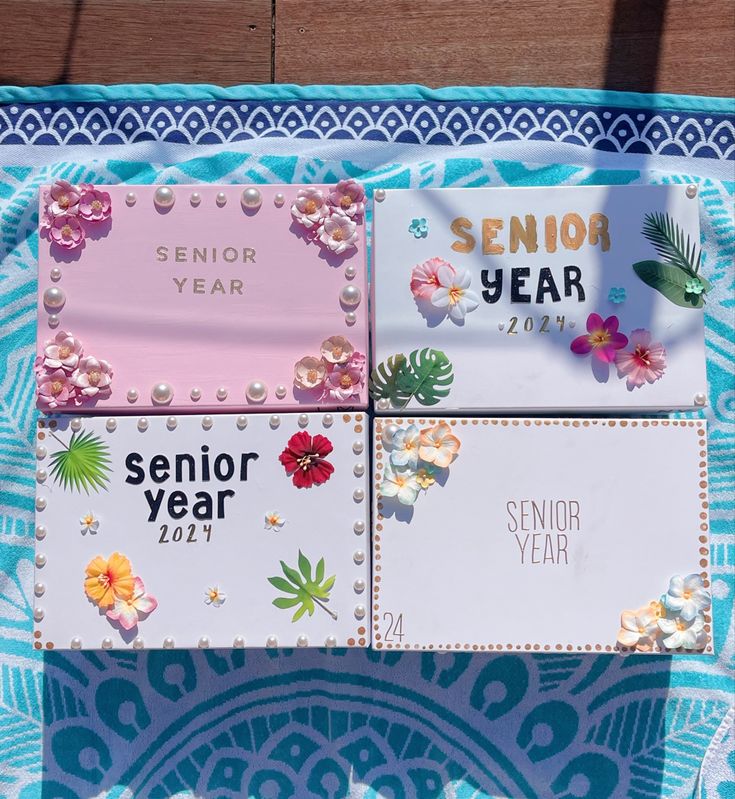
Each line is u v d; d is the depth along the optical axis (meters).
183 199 1.01
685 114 1.16
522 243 1.01
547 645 0.98
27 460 1.14
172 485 0.99
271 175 1.16
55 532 0.99
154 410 1.01
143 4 1.17
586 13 1.17
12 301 1.16
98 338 1.00
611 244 1.01
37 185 1.17
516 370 1.00
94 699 1.12
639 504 0.99
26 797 1.10
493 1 1.17
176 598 0.98
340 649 1.12
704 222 1.16
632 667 1.12
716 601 1.12
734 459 1.13
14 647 1.12
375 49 1.17
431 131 1.17
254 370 1.00
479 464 0.99
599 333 1.00
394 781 1.10
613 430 0.99
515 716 1.11
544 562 0.98
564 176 1.16
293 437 0.99
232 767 1.11
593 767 1.10
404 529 0.99
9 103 1.17
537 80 1.17
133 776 1.11
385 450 0.99
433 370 1.00
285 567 0.98
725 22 1.17
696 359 1.00
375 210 1.01
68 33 1.17
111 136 1.17
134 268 1.01
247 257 1.01
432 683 1.12
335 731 1.11
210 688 1.12
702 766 1.09
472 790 1.10
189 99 1.17
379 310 1.01
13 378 1.15
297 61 1.17
